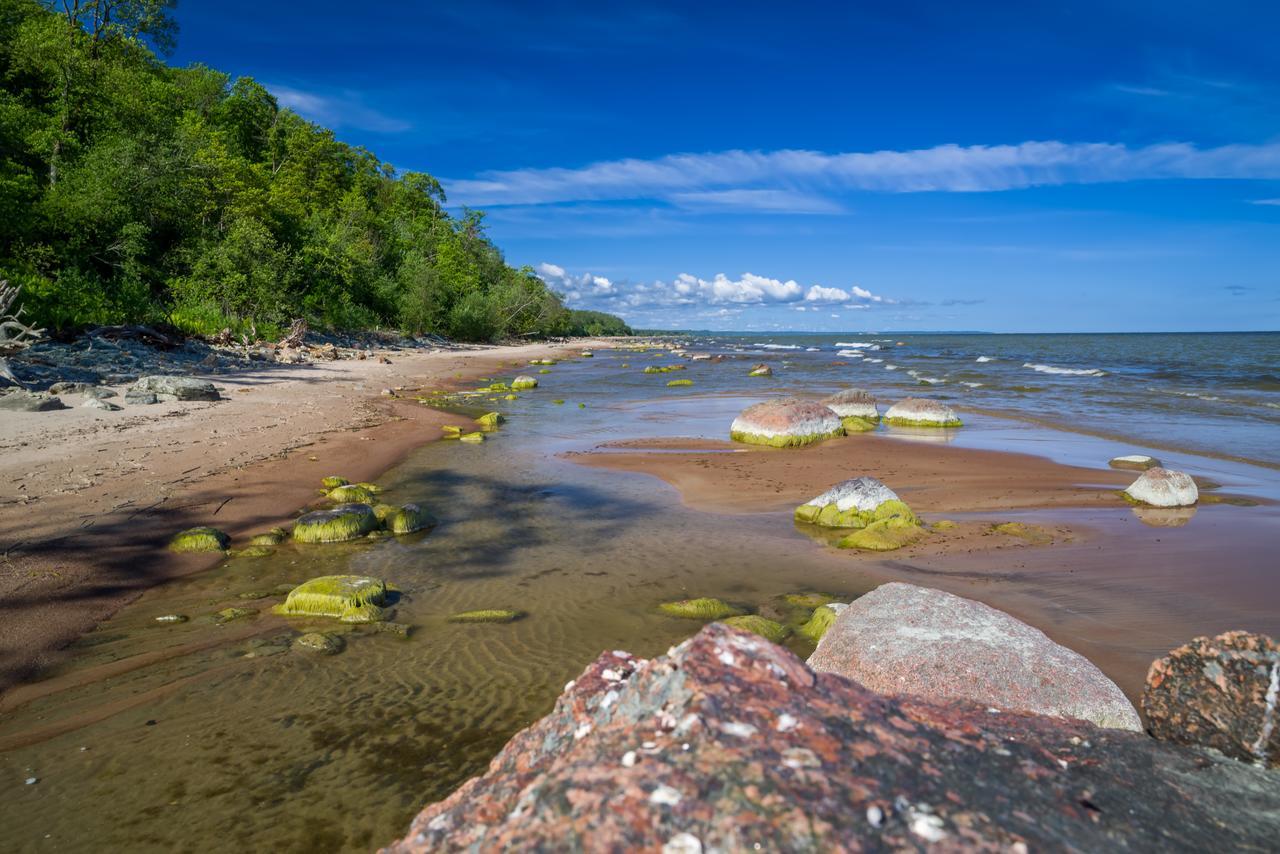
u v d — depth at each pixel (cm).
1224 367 4422
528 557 916
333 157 7125
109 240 3231
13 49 3572
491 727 519
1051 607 741
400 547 948
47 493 1011
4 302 2136
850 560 910
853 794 184
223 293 3662
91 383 1900
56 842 400
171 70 6169
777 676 236
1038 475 1391
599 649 650
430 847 199
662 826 173
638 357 6031
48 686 575
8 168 2972
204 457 1288
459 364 4275
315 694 565
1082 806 205
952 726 244
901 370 4334
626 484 1322
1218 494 1231
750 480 1354
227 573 839
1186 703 285
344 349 4134
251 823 416
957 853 170
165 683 580
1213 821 209
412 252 6769
